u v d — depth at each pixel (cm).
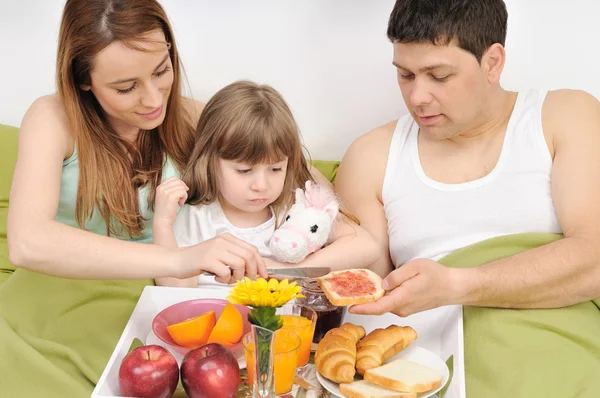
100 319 154
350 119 215
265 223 179
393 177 177
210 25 209
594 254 147
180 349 132
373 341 131
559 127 164
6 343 140
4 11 211
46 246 140
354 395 119
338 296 134
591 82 204
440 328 147
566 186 158
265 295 110
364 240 172
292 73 212
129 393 117
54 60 216
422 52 152
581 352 138
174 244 165
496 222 165
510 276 144
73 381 133
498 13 157
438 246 169
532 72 205
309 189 171
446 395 124
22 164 156
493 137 170
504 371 136
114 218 172
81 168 165
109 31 147
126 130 174
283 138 166
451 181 171
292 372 120
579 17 198
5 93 221
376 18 203
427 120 162
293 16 206
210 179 175
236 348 131
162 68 156
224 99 171
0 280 180
